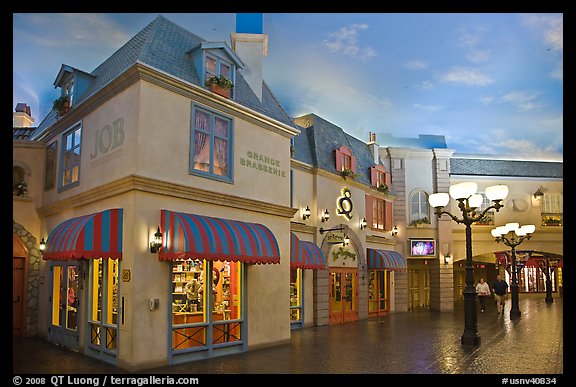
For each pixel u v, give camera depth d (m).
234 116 13.21
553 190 30.38
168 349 10.74
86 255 10.06
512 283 23.41
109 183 11.04
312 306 19.30
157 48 12.00
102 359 11.05
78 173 13.07
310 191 19.97
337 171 21.61
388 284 26.27
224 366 10.82
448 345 14.02
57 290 13.85
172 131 11.43
